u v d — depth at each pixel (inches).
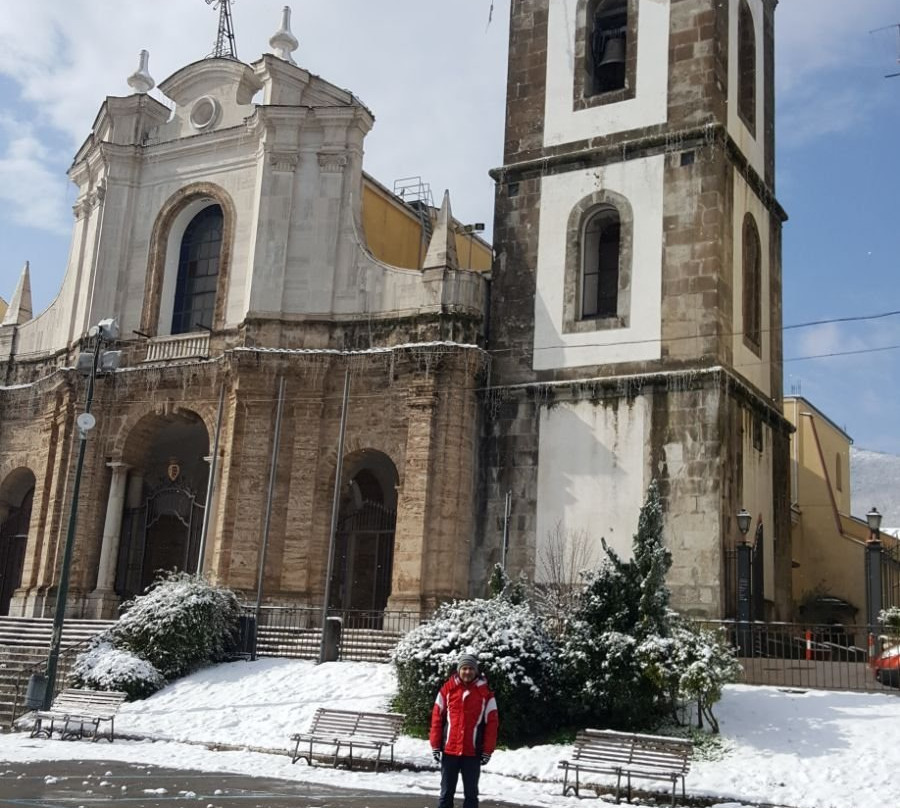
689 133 1288.1
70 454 1520.7
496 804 692.1
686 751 745.0
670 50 1334.9
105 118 1632.6
